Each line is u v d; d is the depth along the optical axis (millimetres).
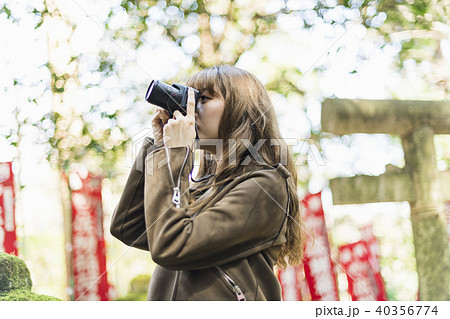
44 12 4117
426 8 3615
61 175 3951
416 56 3521
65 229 3744
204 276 1213
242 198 1213
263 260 1263
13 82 4074
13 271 1848
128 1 4191
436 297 2982
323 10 3791
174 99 1305
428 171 3051
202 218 1184
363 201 3102
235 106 1336
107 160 4008
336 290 3246
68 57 4121
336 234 3416
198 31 4297
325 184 3229
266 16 4215
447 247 3012
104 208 4234
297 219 1430
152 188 1215
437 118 3031
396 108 2984
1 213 2975
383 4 3631
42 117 4066
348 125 2996
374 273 3398
